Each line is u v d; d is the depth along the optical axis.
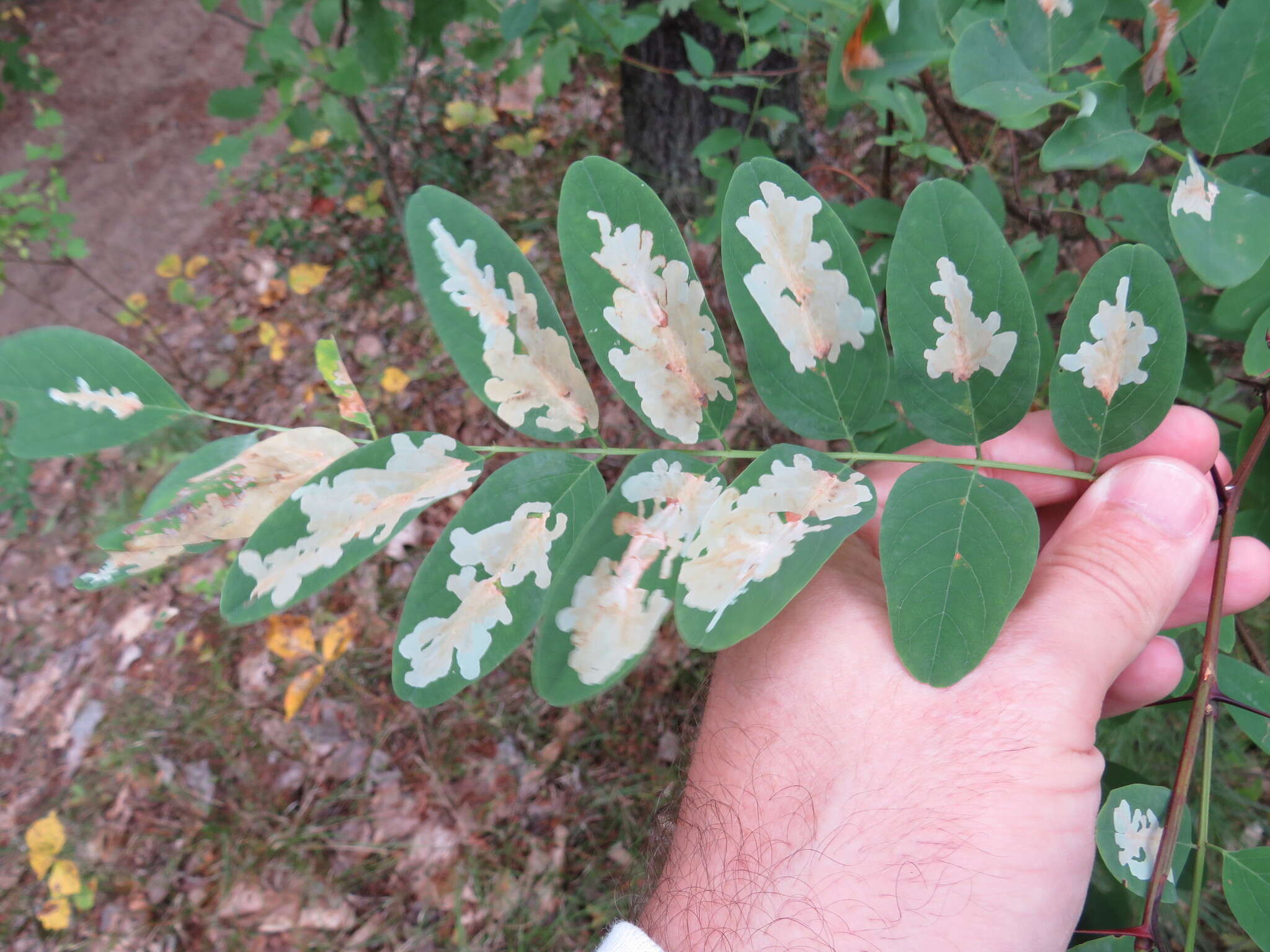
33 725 0.77
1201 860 0.19
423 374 0.84
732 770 0.23
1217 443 0.22
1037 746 0.20
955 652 0.16
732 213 0.17
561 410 0.17
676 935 0.22
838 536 0.16
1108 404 0.18
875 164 0.70
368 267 0.92
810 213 0.17
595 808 0.61
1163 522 0.21
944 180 0.17
